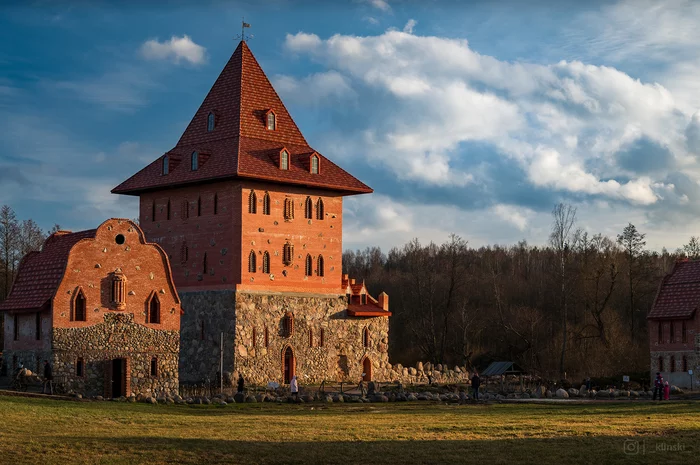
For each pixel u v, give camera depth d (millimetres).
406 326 139875
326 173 94625
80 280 67000
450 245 138250
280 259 91125
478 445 39625
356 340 97062
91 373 66875
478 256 190000
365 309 97562
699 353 94438
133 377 68750
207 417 52062
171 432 43344
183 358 90750
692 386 93750
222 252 89000
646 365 112562
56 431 42344
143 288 69750
